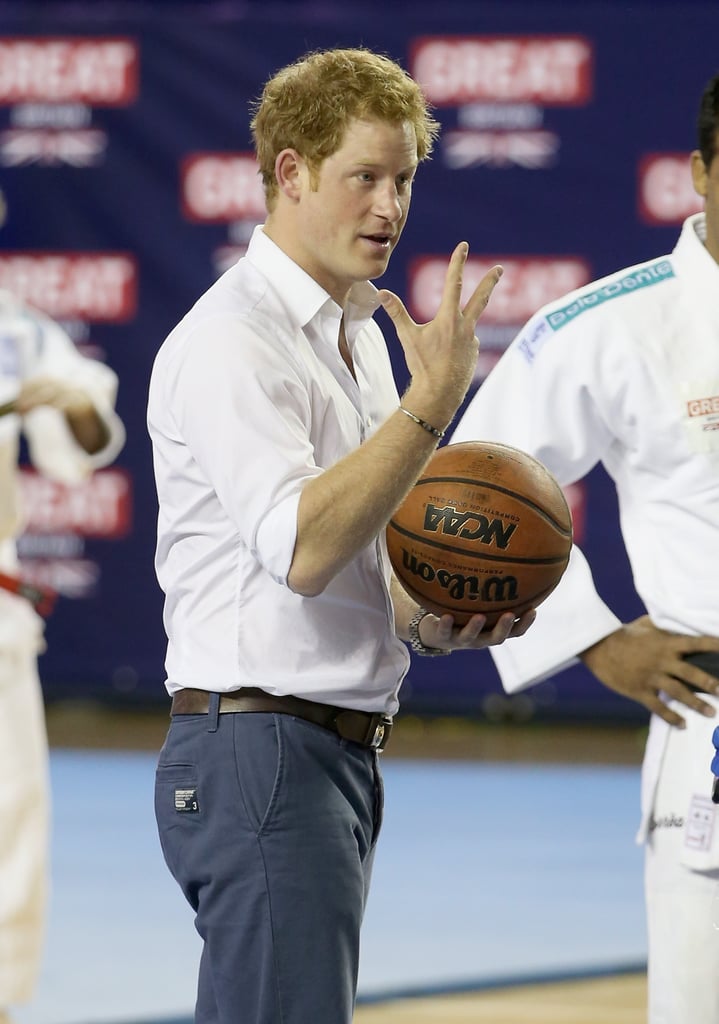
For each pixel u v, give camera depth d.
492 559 7.37
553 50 24.55
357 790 7.36
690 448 8.80
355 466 6.65
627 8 24.47
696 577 8.77
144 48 25.34
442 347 6.73
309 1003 7.04
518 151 24.67
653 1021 8.70
